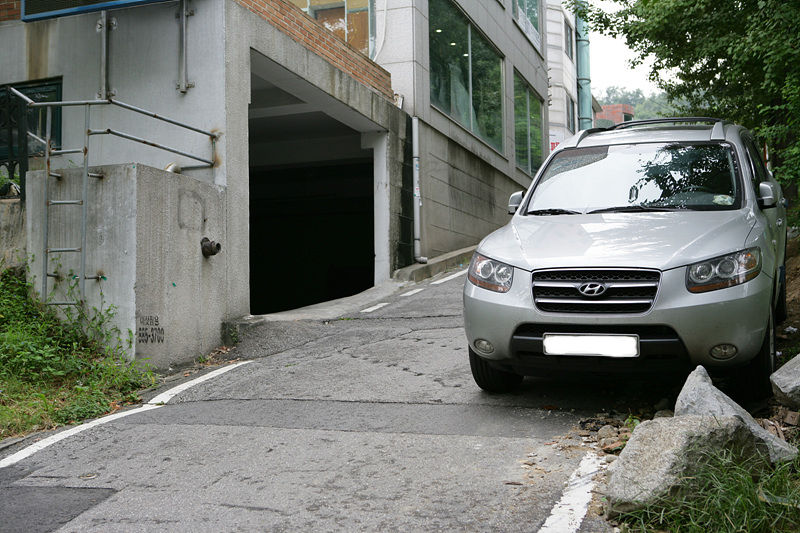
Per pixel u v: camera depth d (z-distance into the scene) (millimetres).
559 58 40688
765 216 5516
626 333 4797
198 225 8773
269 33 10375
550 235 5371
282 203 21516
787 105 7699
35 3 9820
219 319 9117
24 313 7941
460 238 17328
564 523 3570
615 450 4492
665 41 13016
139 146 9812
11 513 4102
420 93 15203
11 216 8711
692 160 5988
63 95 10312
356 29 15352
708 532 3250
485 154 19328
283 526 3727
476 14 18906
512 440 4859
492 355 5246
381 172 13891
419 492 4082
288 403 6246
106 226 7879
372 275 22547
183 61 9570
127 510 4070
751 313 4727
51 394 6824
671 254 4820
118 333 7754
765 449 3795
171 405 6562
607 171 6109
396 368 7168
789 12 8469
